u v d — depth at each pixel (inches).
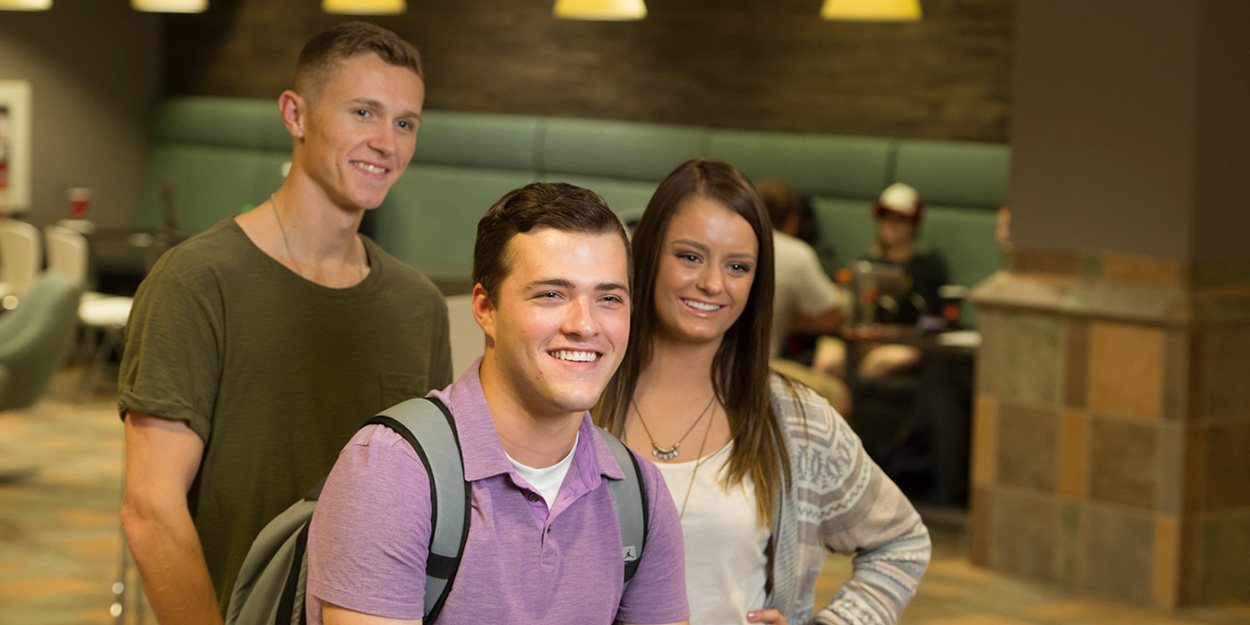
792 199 232.1
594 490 64.6
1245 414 203.6
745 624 81.9
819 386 219.8
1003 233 249.1
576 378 60.7
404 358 89.0
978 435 221.3
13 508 243.8
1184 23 194.5
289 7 413.1
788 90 329.1
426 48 397.4
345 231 86.5
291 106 85.0
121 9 434.3
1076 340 207.9
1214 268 199.3
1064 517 210.5
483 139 375.6
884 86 313.6
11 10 408.5
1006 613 196.2
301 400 83.5
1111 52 202.8
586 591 63.1
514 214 61.2
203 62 437.4
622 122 358.3
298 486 83.5
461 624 60.5
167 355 78.3
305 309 83.6
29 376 270.5
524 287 60.6
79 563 211.2
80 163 427.5
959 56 301.7
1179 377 196.7
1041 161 212.4
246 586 67.7
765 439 82.9
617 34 358.0
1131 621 193.5
